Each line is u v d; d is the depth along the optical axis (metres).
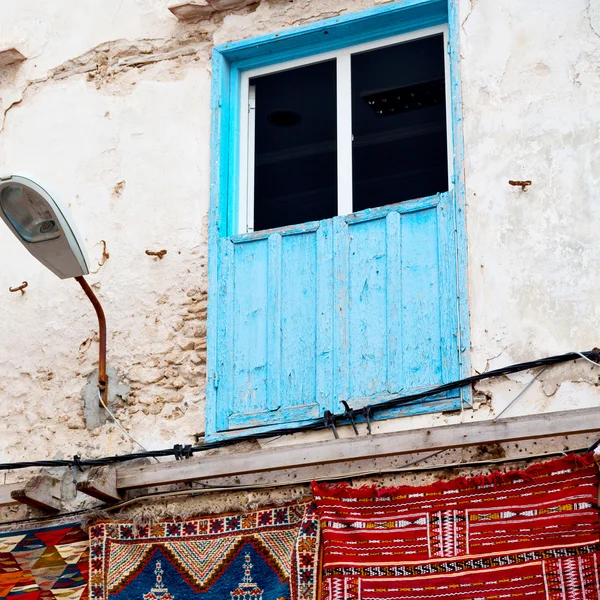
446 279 7.80
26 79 9.59
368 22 8.66
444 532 7.06
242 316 8.24
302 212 8.68
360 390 7.78
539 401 7.36
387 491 7.22
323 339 7.97
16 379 8.74
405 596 6.98
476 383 7.51
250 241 8.40
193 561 7.60
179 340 8.40
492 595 6.84
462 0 8.37
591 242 7.58
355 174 8.62
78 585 7.86
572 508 6.86
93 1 9.61
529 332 7.51
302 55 8.92
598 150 7.75
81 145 9.20
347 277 8.05
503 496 7.03
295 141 8.86
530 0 8.22
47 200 7.72
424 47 8.70
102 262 8.82
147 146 9.00
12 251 9.15
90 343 8.66
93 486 7.71
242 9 9.08
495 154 7.96
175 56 9.18
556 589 6.75
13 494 7.92
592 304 7.45
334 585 7.08
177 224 8.70
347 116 8.74
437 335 7.72
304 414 7.85
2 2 9.84
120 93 9.23
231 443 7.89
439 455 7.40
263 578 7.41
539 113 7.95
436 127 8.58
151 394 8.34
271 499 7.67
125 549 7.77
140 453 8.02
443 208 7.96
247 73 9.07
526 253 7.68
